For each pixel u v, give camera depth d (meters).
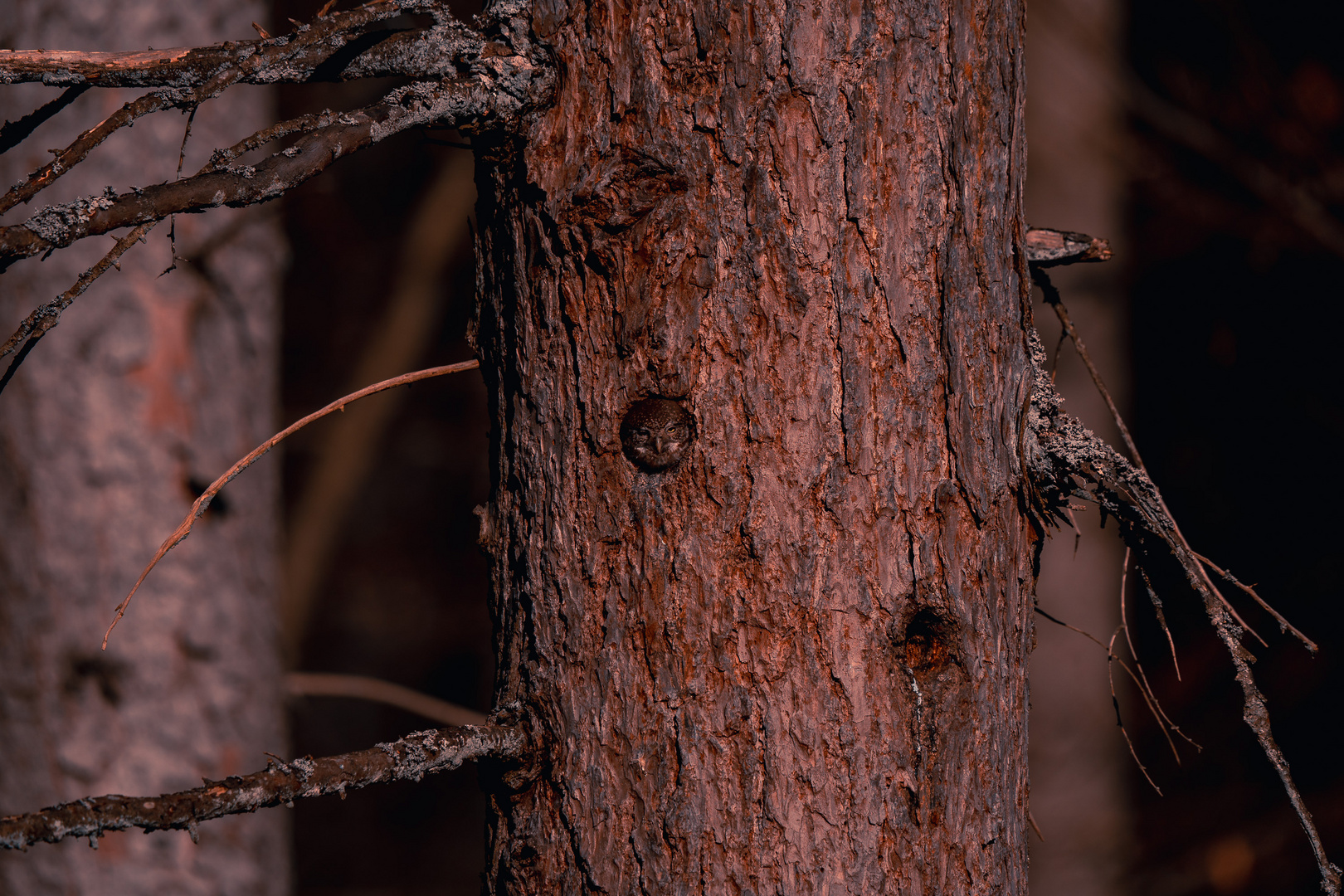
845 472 4.45
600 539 4.47
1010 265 4.52
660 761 4.46
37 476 6.56
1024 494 4.54
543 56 4.46
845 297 4.45
